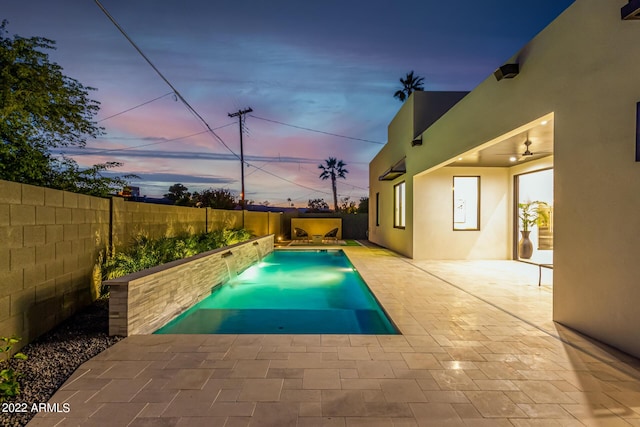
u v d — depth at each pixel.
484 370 2.79
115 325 3.55
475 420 2.11
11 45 4.70
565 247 3.80
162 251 6.23
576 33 3.52
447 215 9.60
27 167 4.47
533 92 4.20
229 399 2.33
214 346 3.29
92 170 5.66
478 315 4.34
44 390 2.48
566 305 3.83
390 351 3.18
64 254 4.01
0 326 2.92
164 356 3.04
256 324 4.95
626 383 2.57
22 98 4.62
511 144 6.30
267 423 2.06
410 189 9.96
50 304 3.70
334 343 3.38
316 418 2.11
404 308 4.68
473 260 9.45
